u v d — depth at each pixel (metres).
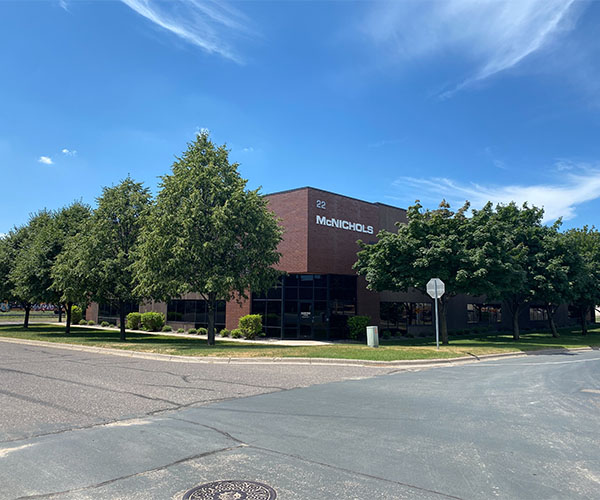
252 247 20.88
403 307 31.48
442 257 21.86
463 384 10.98
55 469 4.92
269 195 27.25
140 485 4.49
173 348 18.02
